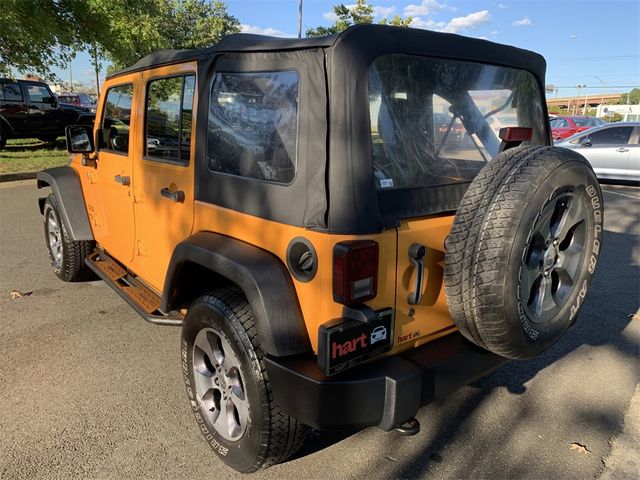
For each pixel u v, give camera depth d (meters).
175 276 2.71
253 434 2.26
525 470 2.58
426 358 2.21
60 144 17.12
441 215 2.29
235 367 2.37
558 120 18.84
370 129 2.00
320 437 2.81
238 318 2.26
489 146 2.71
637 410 3.09
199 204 2.70
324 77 1.98
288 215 2.12
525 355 2.22
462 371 2.28
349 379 1.98
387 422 2.04
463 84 2.48
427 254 2.20
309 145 2.03
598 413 3.06
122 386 3.26
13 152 14.72
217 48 2.56
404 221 2.13
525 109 2.92
